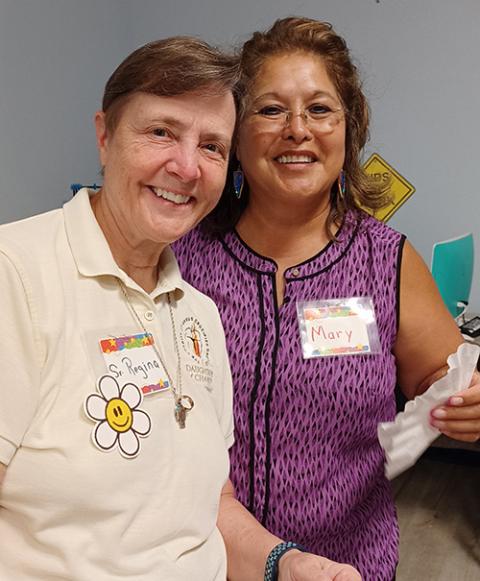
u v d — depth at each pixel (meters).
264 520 1.31
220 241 1.40
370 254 1.34
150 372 0.94
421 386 1.42
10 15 3.10
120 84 0.90
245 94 1.02
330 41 1.28
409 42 3.69
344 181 1.38
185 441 0.97
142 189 0.92
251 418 1.29
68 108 3.58
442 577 2.66
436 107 3.70
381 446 1.30
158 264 1.07
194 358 1.07
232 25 4.03
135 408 0.90
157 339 0.98
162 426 0.93
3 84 3.09
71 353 0.85
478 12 3.53
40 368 0.83
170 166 0.90
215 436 1.04
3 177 3.14
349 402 1.28
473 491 3.40
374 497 1.40
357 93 1.33
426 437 1.27
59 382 0.84
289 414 1.29
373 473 1.38
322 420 1.29
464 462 3.72
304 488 1.30
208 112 0.91
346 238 1.36
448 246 3.24
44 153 3.41
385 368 1.32
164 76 0.86
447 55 3.63
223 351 1.18
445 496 3.35
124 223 0.95
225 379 1.17
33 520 0.82
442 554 2.83
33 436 0.82
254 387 1.29
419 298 1.34
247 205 1.41
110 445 0.85
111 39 3.96
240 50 1.20
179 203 0.94
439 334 1.35
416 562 2.77
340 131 1.29
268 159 1.28
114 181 0.93
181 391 1.00
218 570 1.04
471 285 3.80
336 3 3.80
